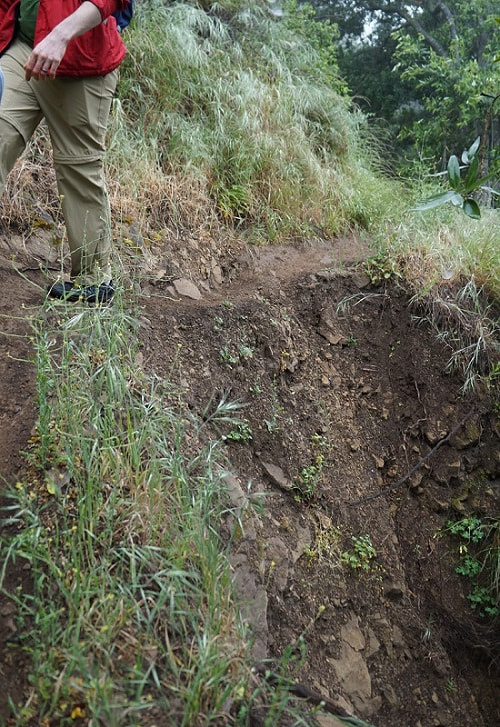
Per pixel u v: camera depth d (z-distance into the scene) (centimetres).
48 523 222
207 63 578
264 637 250
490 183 569
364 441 401
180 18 598
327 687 280
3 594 204
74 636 192
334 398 402
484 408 421
